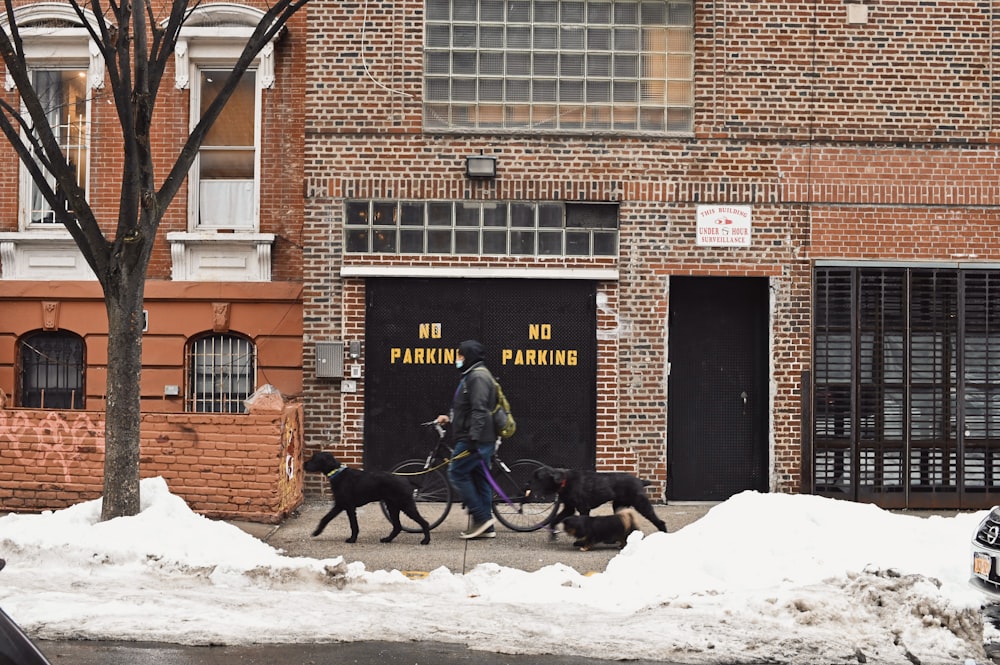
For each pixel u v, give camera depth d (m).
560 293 13.38
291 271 14.28
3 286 14.30
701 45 13.42
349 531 11.34
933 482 13.45
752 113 13.42
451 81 13.44
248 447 11.73
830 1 13.46
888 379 13.46
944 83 13.50
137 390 9.95
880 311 13.44
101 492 11.88
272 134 14.34
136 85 9.45
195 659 6.55
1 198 14.45
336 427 13.23
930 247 13.47
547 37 13.54
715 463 13.75
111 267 9.79
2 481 11.97
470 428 10.71
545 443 13.28
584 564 9.85
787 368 13.38
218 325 14.17
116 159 14.44
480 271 13.24
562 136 13.37
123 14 9.27
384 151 13.34
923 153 13.49
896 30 13.47
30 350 14.48
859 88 13.47
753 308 13.78
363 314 13.28
